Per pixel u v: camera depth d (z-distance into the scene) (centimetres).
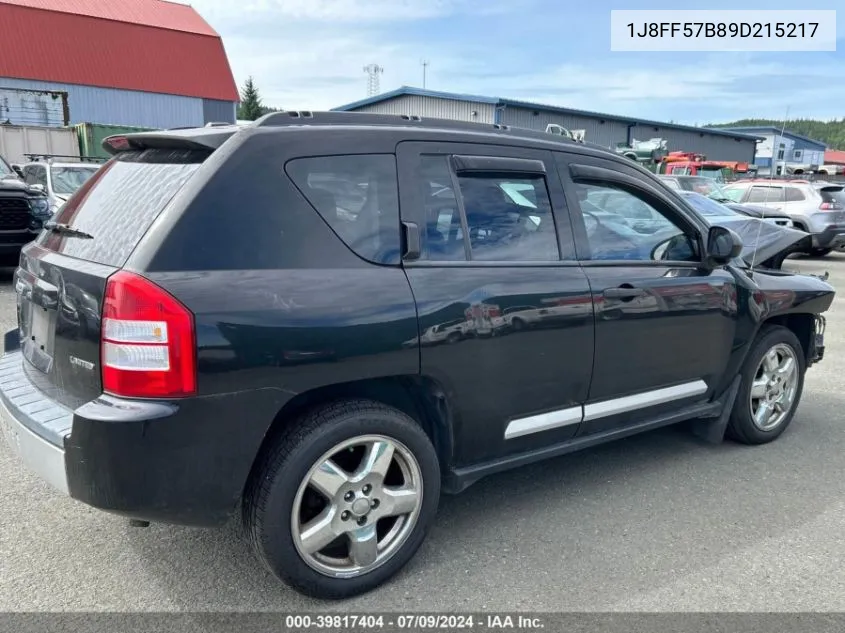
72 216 309
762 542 333
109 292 240
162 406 236
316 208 273
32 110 2953
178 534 329
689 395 405
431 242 300
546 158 346
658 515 358
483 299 303
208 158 263
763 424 454
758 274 445
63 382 266
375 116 307
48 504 353
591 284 342
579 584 296
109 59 3584
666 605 282
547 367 329
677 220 397
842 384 609
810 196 1659
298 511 265
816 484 399
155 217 254
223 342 241
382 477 283
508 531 339
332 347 262
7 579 290
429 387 299
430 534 336
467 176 317
